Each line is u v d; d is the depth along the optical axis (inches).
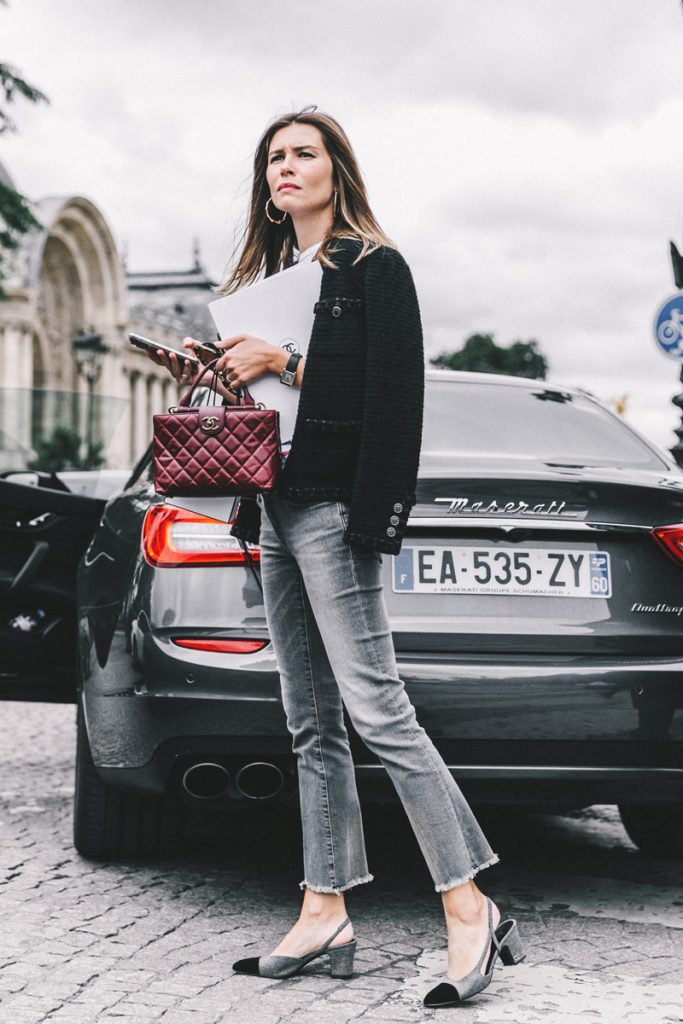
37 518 175.3
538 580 125.3
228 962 116.9
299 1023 100.2
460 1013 102.9
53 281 2448.3
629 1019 102.1
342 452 101.2
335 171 109.1
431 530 124.1
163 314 3034.0
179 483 101.2
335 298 101.4
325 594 103.7
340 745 112.2
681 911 137.4
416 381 101.6
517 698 121.2
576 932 128.8
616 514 126.2
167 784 129.1
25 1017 101.0
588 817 190.7
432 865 104.9
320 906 112.2
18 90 702.5
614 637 124.9
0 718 282.2
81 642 143.5
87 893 140.2
